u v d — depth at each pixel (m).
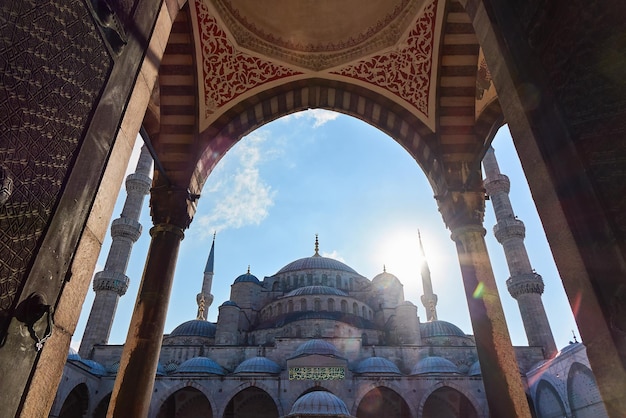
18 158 3.27
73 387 37.38
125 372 9.69
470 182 12.43
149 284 10.99
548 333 47.72
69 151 3.86
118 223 53.25
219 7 12.34
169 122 13.30
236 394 44.41
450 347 50.31
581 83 3.85
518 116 4.73
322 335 51.66
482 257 11.38
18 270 3.17
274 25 13.33
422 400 41.62
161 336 10.55
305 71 14.00
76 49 4.05
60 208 3.64
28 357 3.17
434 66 12.74
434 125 13.28
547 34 4.35
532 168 4.42
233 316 54.59
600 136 3.61
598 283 3.44
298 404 32.03
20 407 3.09
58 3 3.84
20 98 3.36
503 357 9.88
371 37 13.39
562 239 3.90
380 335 55.66
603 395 3.35
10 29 3.32
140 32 5.30
